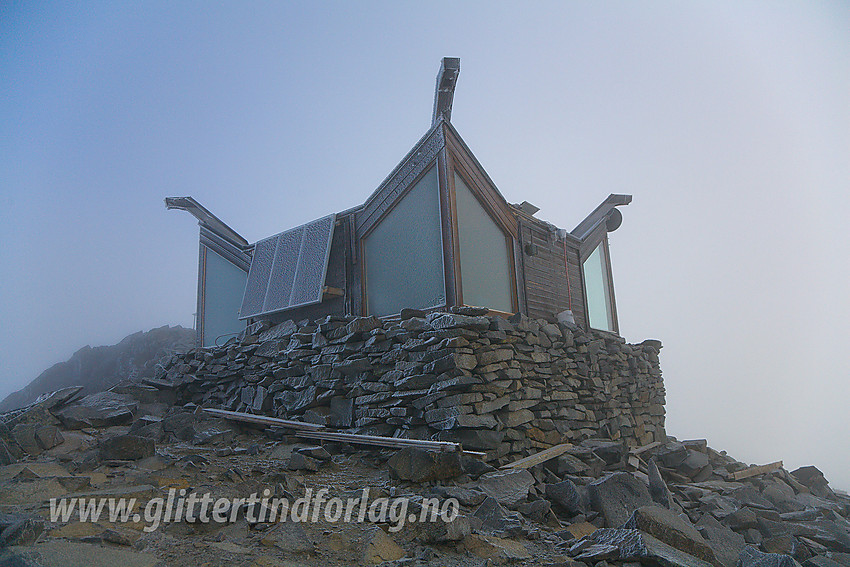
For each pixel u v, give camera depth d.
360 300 9.56
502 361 7.34
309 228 10.82
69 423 8.55
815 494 9.85
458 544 4.25
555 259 11.22
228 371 10.61
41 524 3.63
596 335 10.91
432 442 6.32
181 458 6.42
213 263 13.34
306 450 6.77
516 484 5.67
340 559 3.90
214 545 3.89
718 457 9.91
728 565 4.96
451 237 8.32
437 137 8.76
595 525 5.39
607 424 9.51
